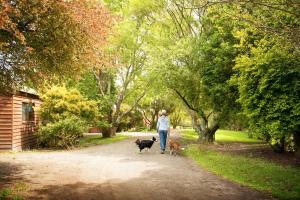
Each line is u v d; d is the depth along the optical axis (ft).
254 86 40.81
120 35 79.87
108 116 93.81
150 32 88.38
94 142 76.13
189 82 68.18
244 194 28.32
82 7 29.73
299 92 37.35
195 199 26.73
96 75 89.92
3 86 35.19
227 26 53.11
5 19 22.81
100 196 27.17
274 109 37.88
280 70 37.29
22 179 33.14
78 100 67.67
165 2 81.51
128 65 93.25
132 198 26.76
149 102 140.26
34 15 28.12
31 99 67.82
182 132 128.36
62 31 30.12
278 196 27.53
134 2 84.02
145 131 140.46
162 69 67.56
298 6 23.90
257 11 26.02
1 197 25.71
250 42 44.01
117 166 41.14
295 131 39.50
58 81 38.47
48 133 62.34
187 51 65.05
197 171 38.19
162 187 30.40
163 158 48.42
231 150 60.59
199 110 73.67
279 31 26.07
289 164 43.88
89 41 32.24
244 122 62.49
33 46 30.58
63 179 33.27
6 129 57.72
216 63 58.29
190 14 78.84
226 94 58.95
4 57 31.55
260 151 58.59
